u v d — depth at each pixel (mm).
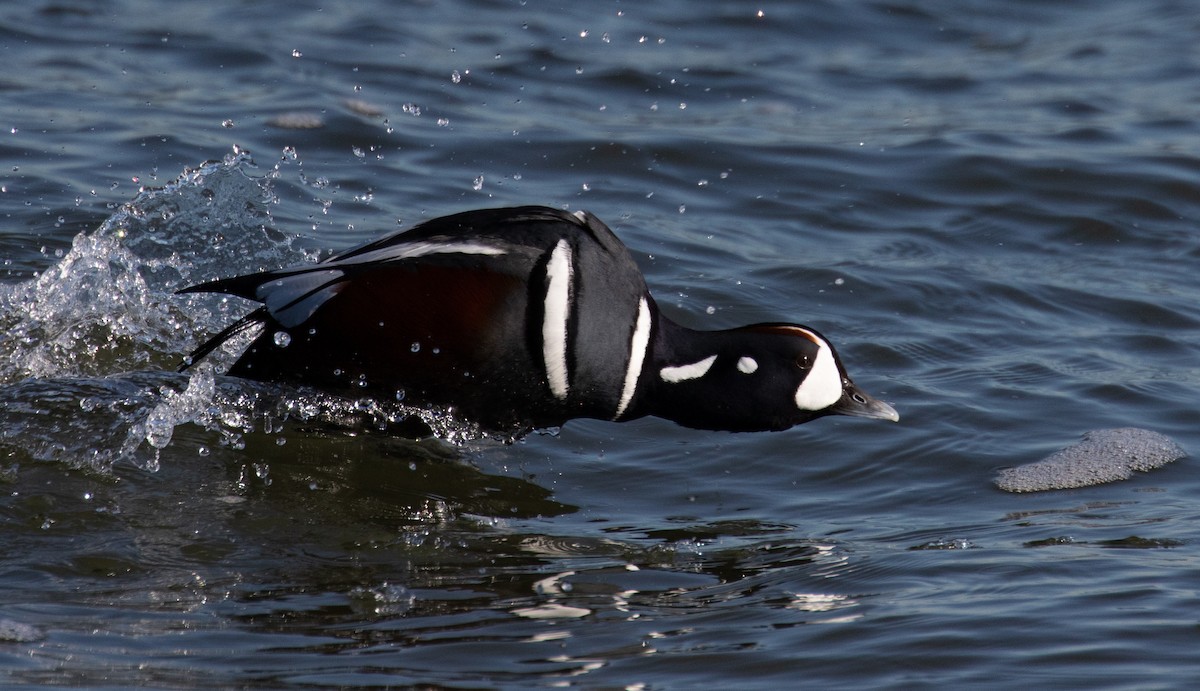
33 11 20047
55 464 10039
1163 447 10930
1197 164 17359
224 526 9469
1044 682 7367
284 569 8914
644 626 8172
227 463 10352
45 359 11445
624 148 16859
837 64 21156
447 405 10352
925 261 14766
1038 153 17609
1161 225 16109
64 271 12211
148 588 8531
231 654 7664
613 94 18938
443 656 7730
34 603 8211
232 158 14219
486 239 9945
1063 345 12938
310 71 18625
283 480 10188
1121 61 21781
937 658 7664
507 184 15797
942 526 9695
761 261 14406
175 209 13711
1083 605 8258
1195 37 23031
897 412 11117
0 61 18078
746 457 11000
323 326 10000
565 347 10031
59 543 9047
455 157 16359
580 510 10078
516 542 9453
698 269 14055
